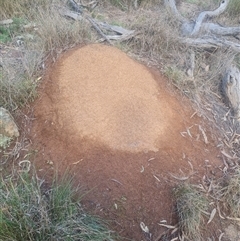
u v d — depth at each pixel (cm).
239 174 158
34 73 177
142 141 152
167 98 175
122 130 152
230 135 181
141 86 169
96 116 153
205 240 142
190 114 179
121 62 175
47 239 119
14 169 145
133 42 225
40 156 148
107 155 146
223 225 149
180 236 138
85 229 122
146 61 208
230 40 250
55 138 151
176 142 160
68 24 216
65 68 173
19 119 160
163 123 161
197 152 163
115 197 138
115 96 160
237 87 198
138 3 287
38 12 239
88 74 167
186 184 147
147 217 138
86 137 149
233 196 154
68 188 132
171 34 227
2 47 208
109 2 281
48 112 159
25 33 221
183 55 222
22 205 121
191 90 193
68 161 145
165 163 151
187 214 139
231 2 293
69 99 159
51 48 192
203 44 229
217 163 164
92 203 135
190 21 263
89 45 186
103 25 234
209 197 152
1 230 117
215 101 198
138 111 158
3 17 235
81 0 275
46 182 140
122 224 134
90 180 140
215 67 215
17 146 152
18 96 164
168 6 269
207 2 312
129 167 145
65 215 126
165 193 145
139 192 142
